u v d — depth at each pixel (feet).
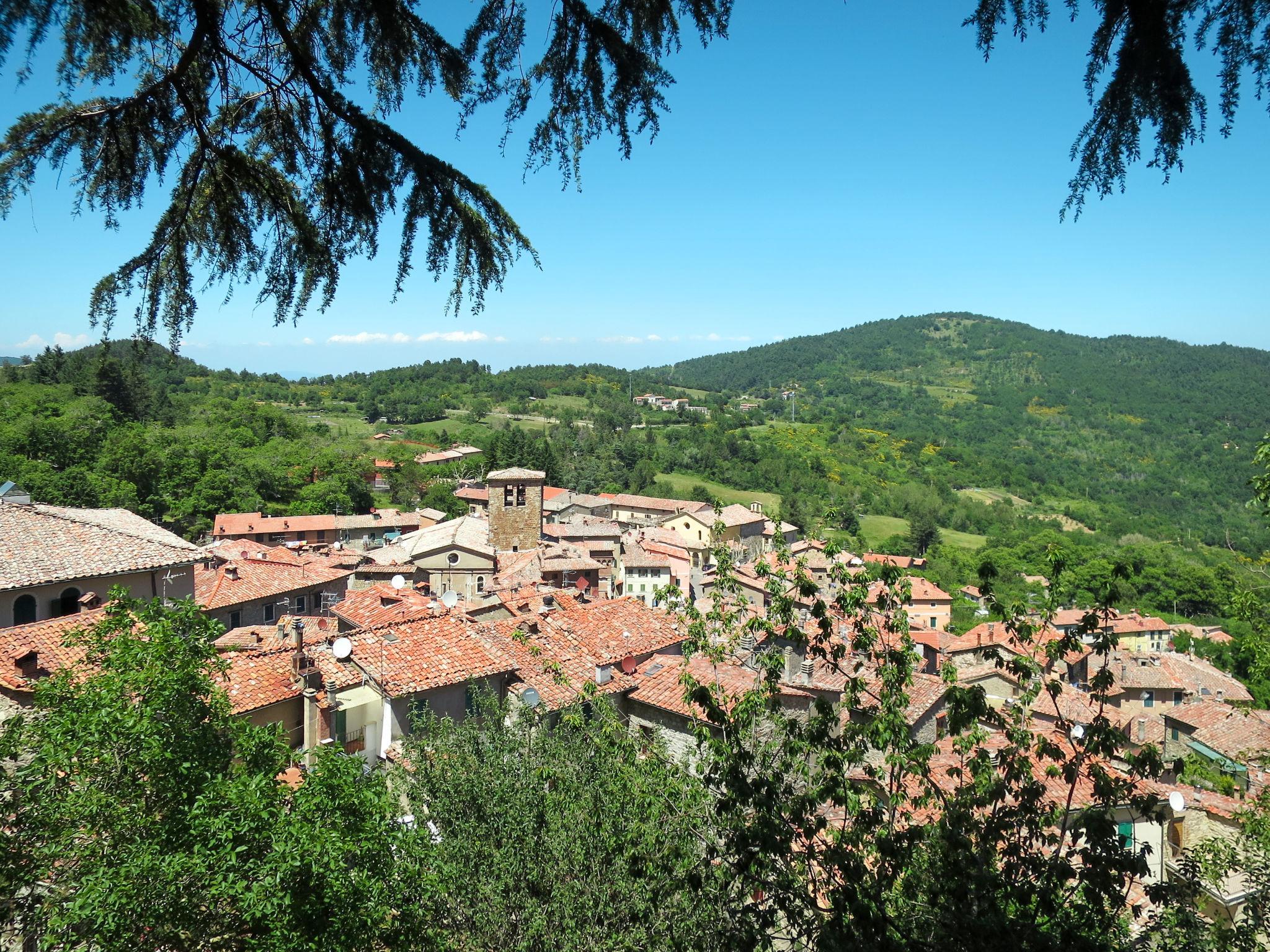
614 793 33.68
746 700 24.49
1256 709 136.87
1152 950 25.34
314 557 171.22
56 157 15.33
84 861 26.94
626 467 457.27
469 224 17.58
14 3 12.71
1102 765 22.26
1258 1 13.55
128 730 27.94
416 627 69.31
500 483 190.90
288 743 32.68
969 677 134.51
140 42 15.19
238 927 27.14
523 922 33.78
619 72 16.74
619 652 78.18
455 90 16.96
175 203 16.98
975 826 21.77
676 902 29.09
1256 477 52.65
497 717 45.44
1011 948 19.90
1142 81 14.44
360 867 28.04
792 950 23.67
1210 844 47.32
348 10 16.35
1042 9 14.73
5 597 77.66
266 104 17.28
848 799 22.34
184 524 270.05
